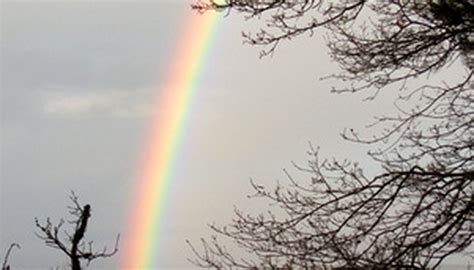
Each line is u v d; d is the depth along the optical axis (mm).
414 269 7762
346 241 7820
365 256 7758
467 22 8680
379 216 8008
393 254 7770
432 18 8766
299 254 7852
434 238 7871
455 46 8844
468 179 8039
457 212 7930
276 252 7926
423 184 8102
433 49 8867
